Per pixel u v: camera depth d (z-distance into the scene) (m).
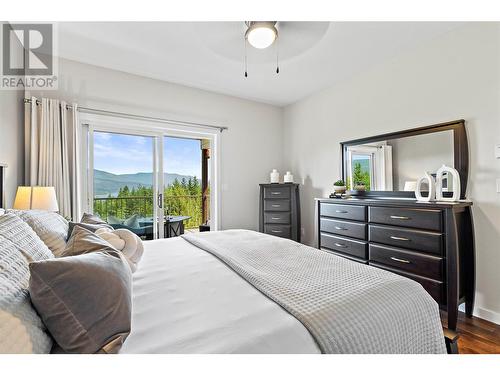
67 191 2.67
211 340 0.74
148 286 1.15
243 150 4.14
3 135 2.14
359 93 3.19
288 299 0.95
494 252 2.04
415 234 2.13
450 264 1.90
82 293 0.71
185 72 3.17
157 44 2.53
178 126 3.56
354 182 3.24
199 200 4.69
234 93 3.89
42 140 2.55
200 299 1.01
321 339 0.78
